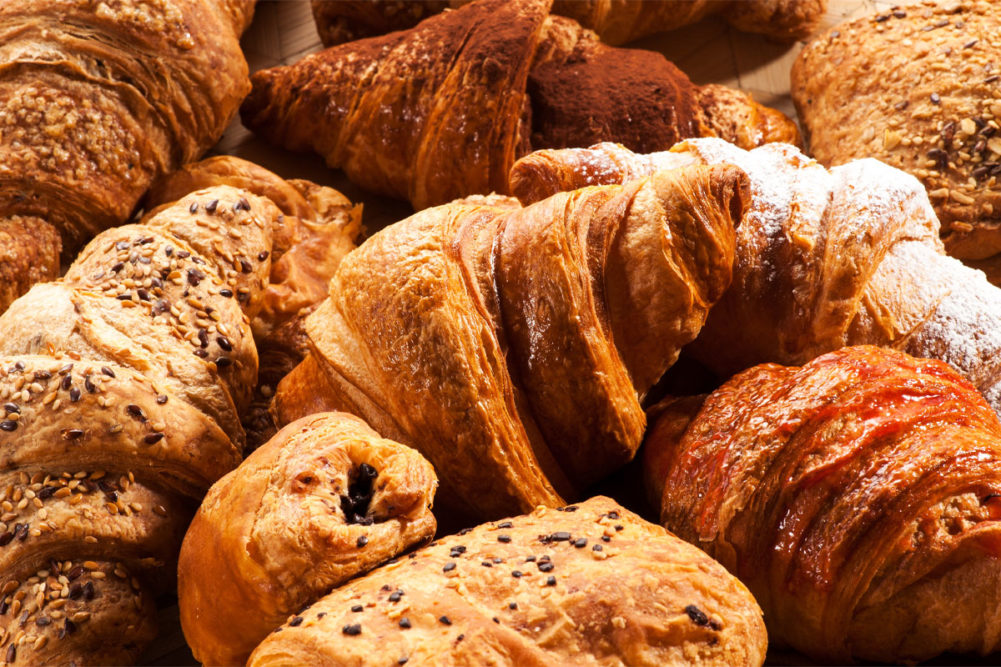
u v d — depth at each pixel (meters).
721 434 0.40
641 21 0.56
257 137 0.54
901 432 0.38
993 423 0.39
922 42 0.49
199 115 0.49
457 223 0.40
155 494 0.41
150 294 0.43
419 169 0.50
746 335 0.43
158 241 0.44
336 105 0.51
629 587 0.35
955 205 0.47
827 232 0.42
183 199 0.45
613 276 0.40
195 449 0.41
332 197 0.51
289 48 0.57
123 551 0.41
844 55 0.50
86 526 0.40
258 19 0.57
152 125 0.48
